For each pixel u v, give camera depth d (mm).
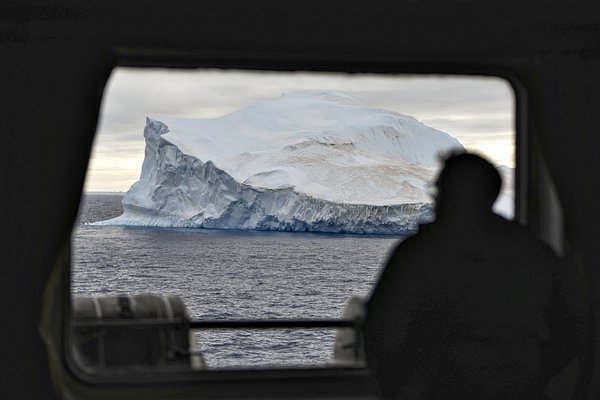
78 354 3479
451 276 2654
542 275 2688
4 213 3250
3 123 3240
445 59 3584
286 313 76125
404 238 2748
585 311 2734
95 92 3316
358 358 3730
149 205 104375
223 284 89312
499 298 2662
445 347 2654
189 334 3785
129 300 3727
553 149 3721
